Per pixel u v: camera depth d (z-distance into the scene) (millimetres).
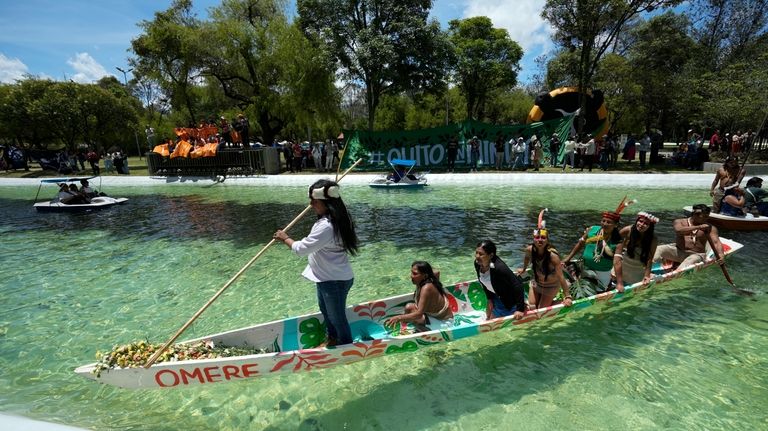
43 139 36438
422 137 22562
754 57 24031
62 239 10312
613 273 5535
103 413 3744
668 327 5008
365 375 4262
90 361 4648
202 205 15008
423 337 4062
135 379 3633
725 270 6125
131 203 15930
